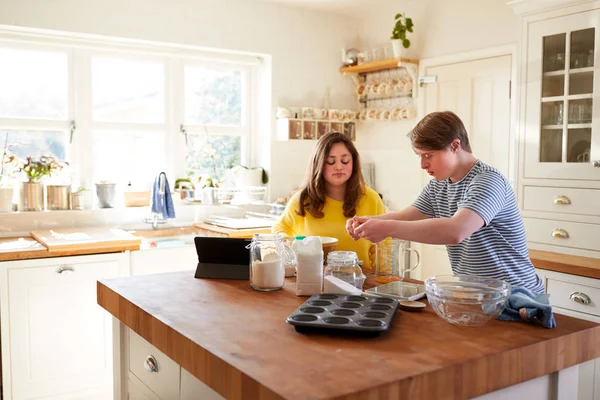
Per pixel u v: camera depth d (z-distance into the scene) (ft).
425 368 4.07
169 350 5.15
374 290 6.33
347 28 16.30
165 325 5.21
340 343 4.65
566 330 4.99
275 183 15.43
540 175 10.91
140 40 13.30
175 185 14.65
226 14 14.33
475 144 13.29
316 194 8.78
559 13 10.48
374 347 4.54
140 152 14.34
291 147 15.64
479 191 5.93
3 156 12.78
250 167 15.79
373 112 15.55
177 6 13.67
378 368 4.08
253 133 15.78
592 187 10.14
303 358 4.30
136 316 5.87
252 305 5.86
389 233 5.73
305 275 6.23
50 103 13.24
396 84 14.87
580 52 10.29
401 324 5.18
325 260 7.88
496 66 12.75
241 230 12.72
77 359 11.07
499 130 12.74
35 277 10.61
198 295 6.28
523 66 11.10
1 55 12.66
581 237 10.34
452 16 13.65
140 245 11.71
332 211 8.87
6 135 12.85
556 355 4.77
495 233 6.25
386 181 15.65
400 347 4.53
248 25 14.66
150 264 11.76
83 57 13.46
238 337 4.81
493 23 12.77
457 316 5.08
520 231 6.34
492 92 12.87
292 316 5.04
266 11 14.92
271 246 6.55
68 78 13.33
